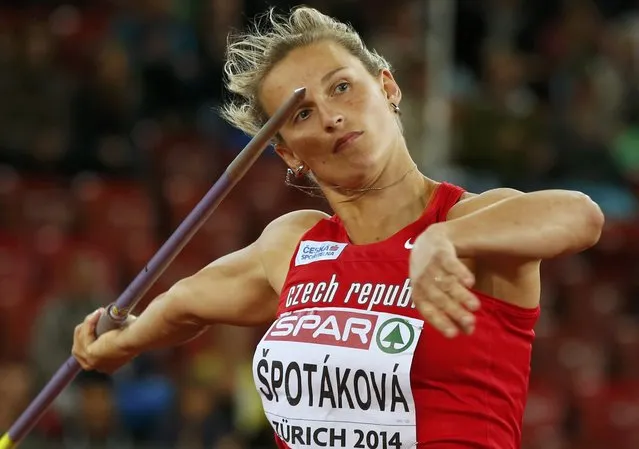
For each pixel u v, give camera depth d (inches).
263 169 707.4
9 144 703.7
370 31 710.5
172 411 543.2
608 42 783.7
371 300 188.5
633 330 679.1
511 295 186.5
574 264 697.6
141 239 668.1
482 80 738.8
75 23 759.1
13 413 532.1
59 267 644.7
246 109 212.2
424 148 606.9
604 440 629.9
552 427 615.2
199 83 721.6
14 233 673.0
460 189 196.2
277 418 196.5
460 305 162.2
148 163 703.7
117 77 712.4
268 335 197.5
